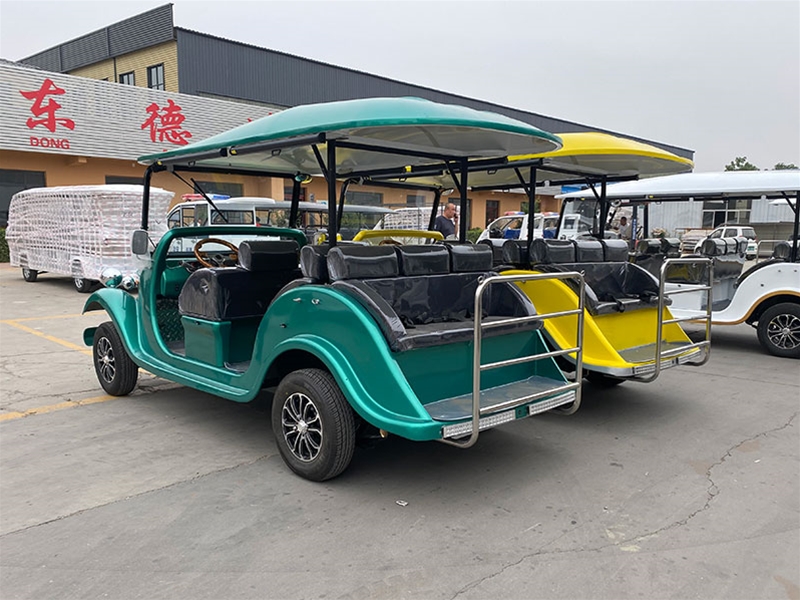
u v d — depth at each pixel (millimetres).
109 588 2643
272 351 3799
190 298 4520
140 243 4883
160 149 17891
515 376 4066
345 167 5152
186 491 3572
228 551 2934
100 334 5441
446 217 8305
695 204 8844
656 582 2709
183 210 9336
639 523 3232
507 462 4051
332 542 3021
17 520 3221
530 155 4859
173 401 5340
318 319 3562
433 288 4016
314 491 3590
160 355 4867
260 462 4012
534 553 2938
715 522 3242
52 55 27766
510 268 5543
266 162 4797
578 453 4215
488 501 3479
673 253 7926
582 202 9539
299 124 3617
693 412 5125
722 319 7359
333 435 3516
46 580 2699
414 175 5477
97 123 16531
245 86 23203
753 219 8336
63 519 3232
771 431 4652
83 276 11570
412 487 3654
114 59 24453
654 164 5871
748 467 3969
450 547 2984
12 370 6328
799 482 3740
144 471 3852
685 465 4008
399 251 3891
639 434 4594
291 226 5824
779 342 7211
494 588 2658
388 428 3211
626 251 6066
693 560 2881
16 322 9000
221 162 4836
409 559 2877
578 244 5637
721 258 7816
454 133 3721
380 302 3393
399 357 3371
